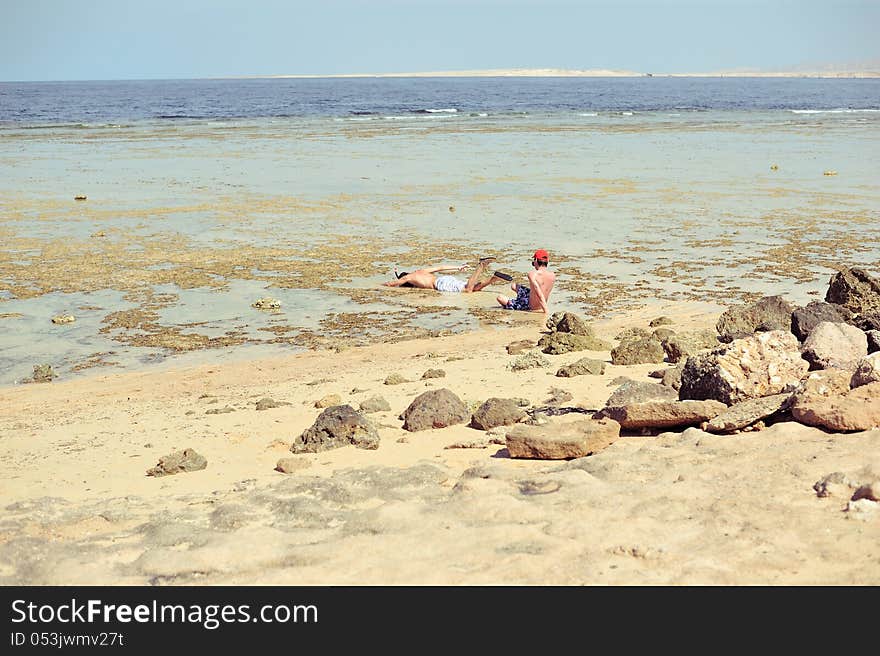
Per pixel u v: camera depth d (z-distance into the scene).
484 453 7.92
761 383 8.09
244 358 13.62
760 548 5.15
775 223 24.56
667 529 5.52
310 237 22.91
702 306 16.06
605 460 6.95
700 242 22.02
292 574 5.25
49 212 26.33
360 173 35.53
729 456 6.83
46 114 83.62
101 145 47.66
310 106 101.88
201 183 32.56
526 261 20.08
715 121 71.38
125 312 16.19
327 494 6.60
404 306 16.78
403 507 6.11
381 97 134.00
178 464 8.02
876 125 66.00
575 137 54.19
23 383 12.57
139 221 25.05
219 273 19.09
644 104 107.81
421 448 8.24
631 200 28.75
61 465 8.49
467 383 10.95
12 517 6.54
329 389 11.28
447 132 58.12
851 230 23.47
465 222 24.92
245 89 199.75
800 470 6.29
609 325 14.89
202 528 6.09
